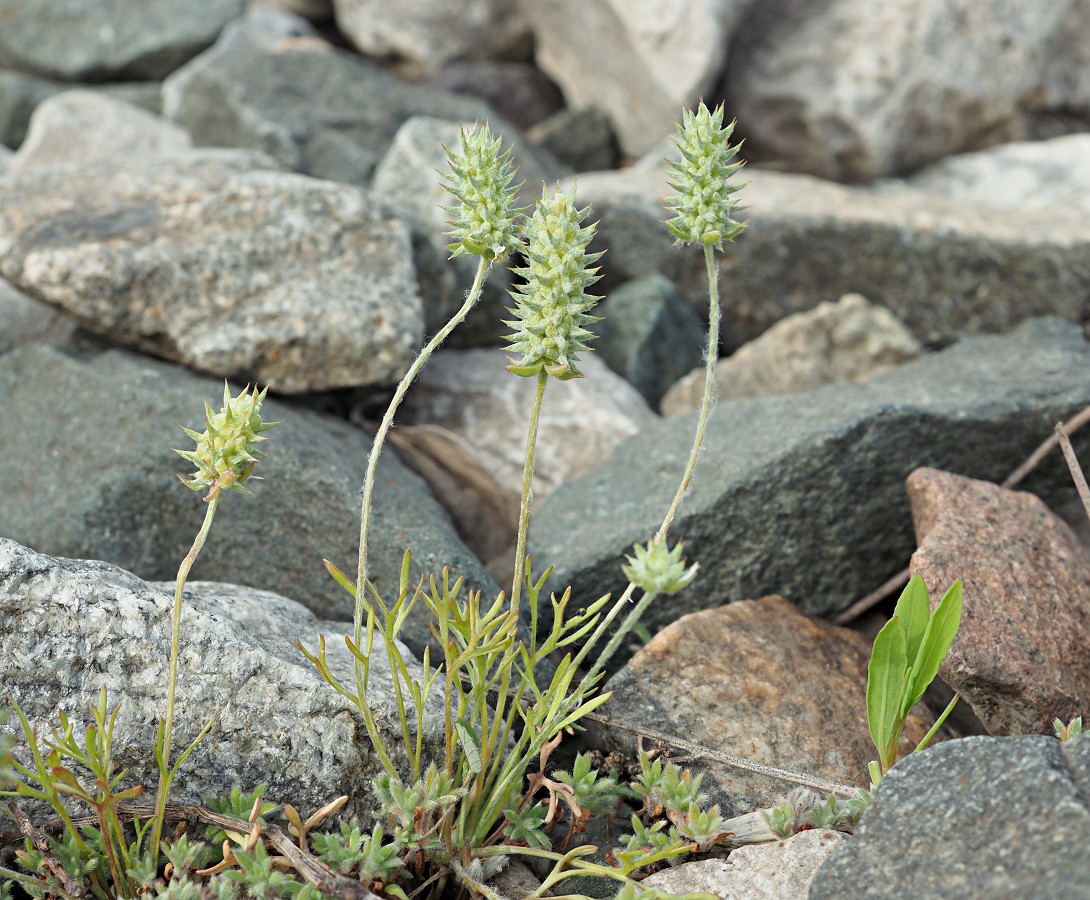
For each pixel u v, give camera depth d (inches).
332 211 14.6
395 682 10.9
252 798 11.0
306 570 13.1
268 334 14.0
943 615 11.1
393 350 14.2
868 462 13.5
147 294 14.0
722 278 18.0
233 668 11.3
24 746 11.0
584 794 11.4
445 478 14.3
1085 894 9.8
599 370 16.3
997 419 13.8
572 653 13.2
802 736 12.2
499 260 10.5
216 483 10.2
